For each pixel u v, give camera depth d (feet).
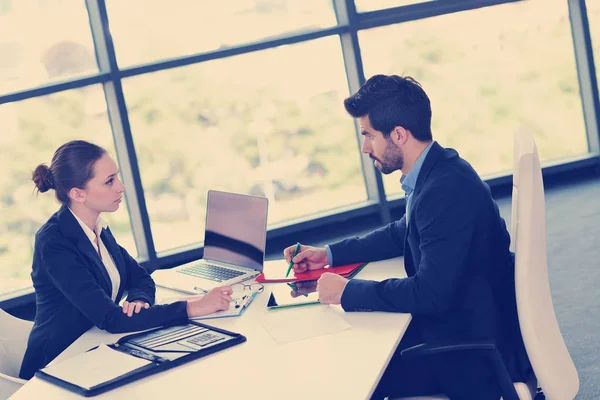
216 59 16.57
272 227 17.46
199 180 16.96
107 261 7.76
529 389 6.13
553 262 13.74
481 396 6.05
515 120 18.51
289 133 17.39
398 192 18.39
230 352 5.92
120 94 15.89
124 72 15.87
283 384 5.18
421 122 6.66
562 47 18.56
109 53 15.69
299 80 17.22
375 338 5.81
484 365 6.05
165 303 7.29
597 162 19.02
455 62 17.92
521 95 18.43
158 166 16.63
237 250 8.43
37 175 7.43
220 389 5.23
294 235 17.70
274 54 16.96
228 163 17.12
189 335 6.34
